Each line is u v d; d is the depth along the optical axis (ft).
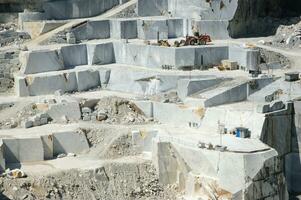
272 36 267.39
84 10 272.31
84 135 190.08
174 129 188.96
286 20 279.69
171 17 264.31
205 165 170.19
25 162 182.50
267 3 282.15
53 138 187.01
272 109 187.83
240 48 222.28
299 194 189.26
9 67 226.17
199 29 252.01
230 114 187.62
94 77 224.53
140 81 215.72
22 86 214.48
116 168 176.65
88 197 168.96
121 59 235.61
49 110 199.93
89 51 235.20
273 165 167.12
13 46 241.96
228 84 205.57
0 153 173.58
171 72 216.33
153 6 271.28
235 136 179.73
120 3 280.51
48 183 168.96
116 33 253.24
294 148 191.93
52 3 268.21
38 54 224.12
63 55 231.50
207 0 258.57
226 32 255.29
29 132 189.16
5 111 204.95
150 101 202.39
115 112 202.49
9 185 166.71
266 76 210.18
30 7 271.90
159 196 172.65
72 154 187.42
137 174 176.14
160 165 176.55
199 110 192.34
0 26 263.90
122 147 185.98
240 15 262.47
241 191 162.91
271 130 186.19
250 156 164.76
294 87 202.90
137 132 186.60
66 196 167.94
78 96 213.87
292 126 191.83
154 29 249.34
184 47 221.46
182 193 174.19
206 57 222.48
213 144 172.65
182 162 174.70
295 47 250.57
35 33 254.68
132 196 171.53
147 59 226.38
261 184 165.17
